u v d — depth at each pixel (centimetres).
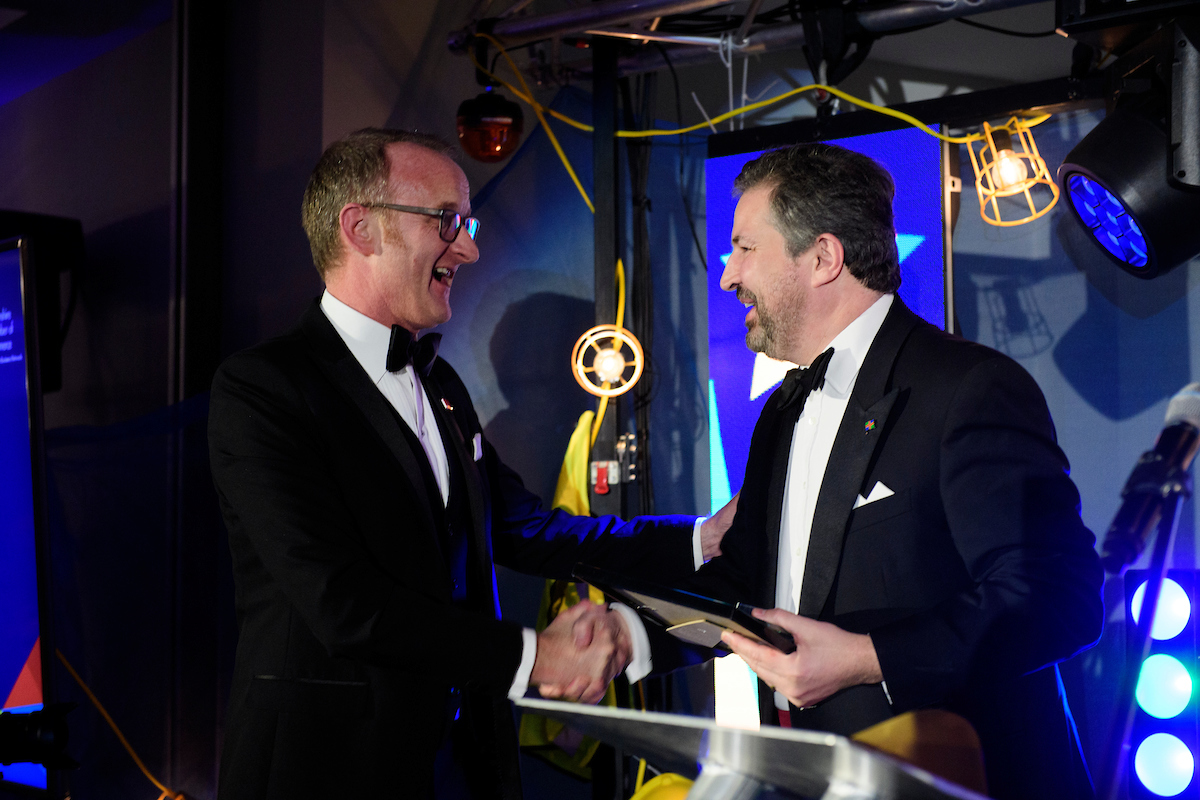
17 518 254
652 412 325
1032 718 134
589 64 291
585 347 277
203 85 293
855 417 142
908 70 360
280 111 277
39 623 242
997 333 333
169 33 298
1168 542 87
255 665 150
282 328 274
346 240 168
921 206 255
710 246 279
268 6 283
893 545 137
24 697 252
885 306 153
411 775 147
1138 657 85
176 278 291
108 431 320
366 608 139
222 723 284
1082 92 241
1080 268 324
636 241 303
